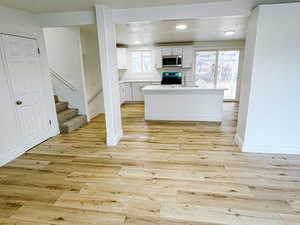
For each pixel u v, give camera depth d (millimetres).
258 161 2520
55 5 2652
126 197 1890
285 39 2299
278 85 2459
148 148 3018
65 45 4152
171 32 4469
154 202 1814
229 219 1601
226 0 2594
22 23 2854
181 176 2227
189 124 4223
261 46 2365
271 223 1553
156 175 2260
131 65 6988
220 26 3887
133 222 1589
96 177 2244
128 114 5301
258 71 2455
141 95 6742
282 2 2498
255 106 2594
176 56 6254
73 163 2586
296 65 2357
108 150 2973
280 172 2264
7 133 2625
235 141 3199
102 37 2717
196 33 4699
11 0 2357
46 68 3393
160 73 6898
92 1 2512
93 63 4906
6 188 2055
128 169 2408
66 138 3518
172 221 1592
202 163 2508
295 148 2662
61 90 4434
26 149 2977
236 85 6656
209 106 4293
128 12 2873
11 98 2682
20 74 2836
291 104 2502
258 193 1908
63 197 1901
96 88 5113
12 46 2688
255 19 2387
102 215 1666
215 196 1877
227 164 2467
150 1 2553
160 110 4520
